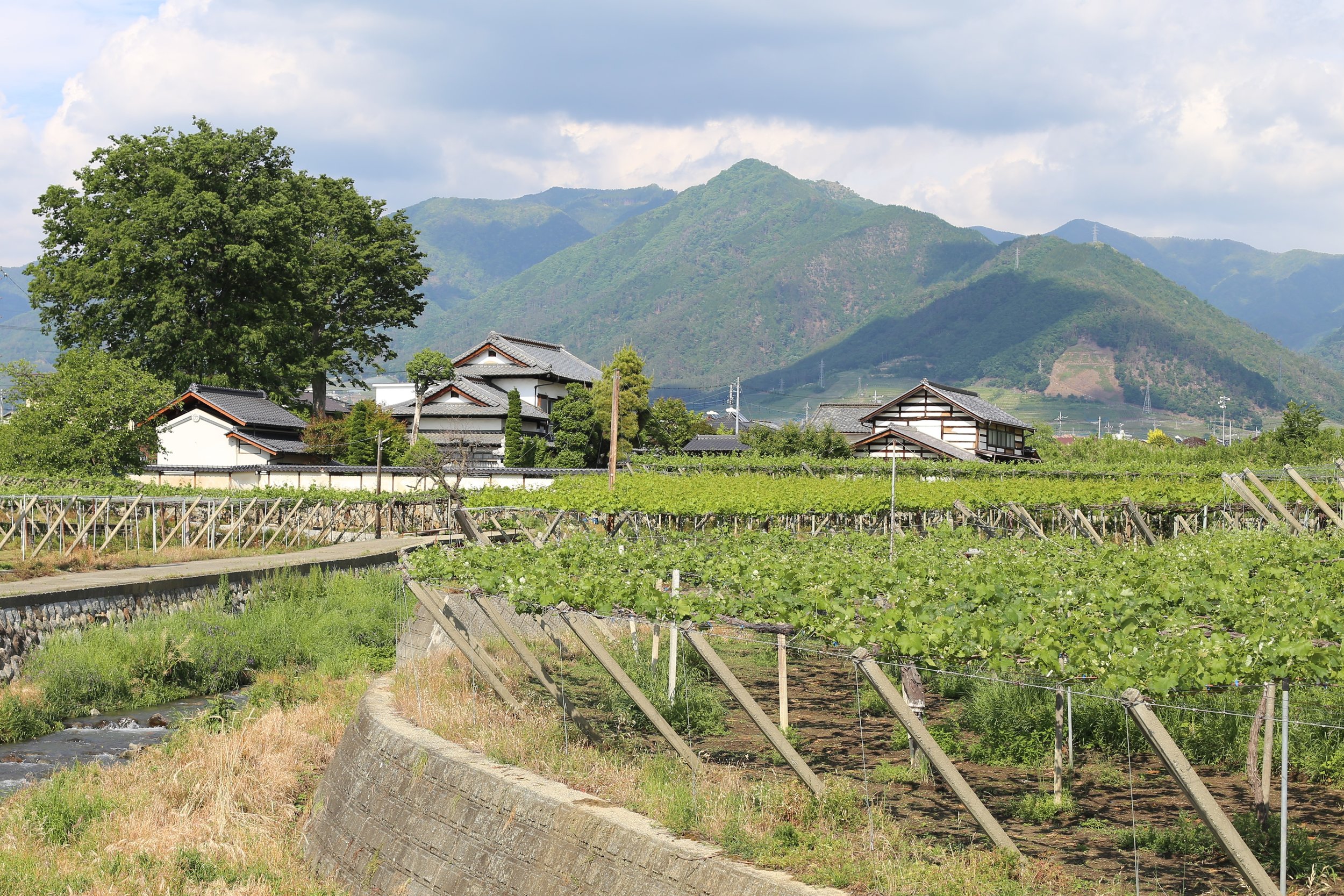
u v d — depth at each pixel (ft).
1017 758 37.78
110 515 125.08
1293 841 27.89
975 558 55.11
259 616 87.20
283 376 214.90
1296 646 28.17
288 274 208.03
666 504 103.65
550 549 57.11
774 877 26.48
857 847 28.35
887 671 46.78
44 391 146.30
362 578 106.11
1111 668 29.53
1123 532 117.60
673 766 35.29
